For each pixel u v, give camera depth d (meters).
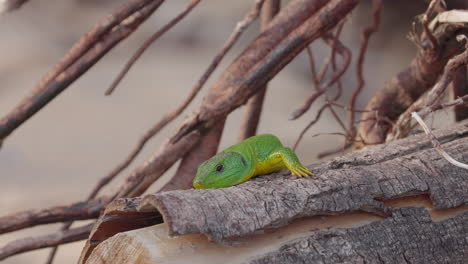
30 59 18.95
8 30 20.28
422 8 19.06
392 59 18.95
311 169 4.12
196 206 3.26
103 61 19.00
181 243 3.34
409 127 5.41
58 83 5.17
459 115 5.92
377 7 6.03
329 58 6.29
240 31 5.20
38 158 14.80
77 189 13.42
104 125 15.99
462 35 4.99
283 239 3.44
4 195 13.25
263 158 4.82
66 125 16.09
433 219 3.80
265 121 15.94
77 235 5.43
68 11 20.88
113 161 14.52
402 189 3.73
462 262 3.76
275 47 5.01
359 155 4.23
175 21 5.37
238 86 5.02
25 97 5.22
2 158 14.77
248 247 3.36
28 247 5.33
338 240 3.49
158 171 5.42
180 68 18.47
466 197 3.86
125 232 3.46
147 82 17.75
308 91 17.59
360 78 6.39
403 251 3.60
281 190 3.54
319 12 4.91
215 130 5.47
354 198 3.59
